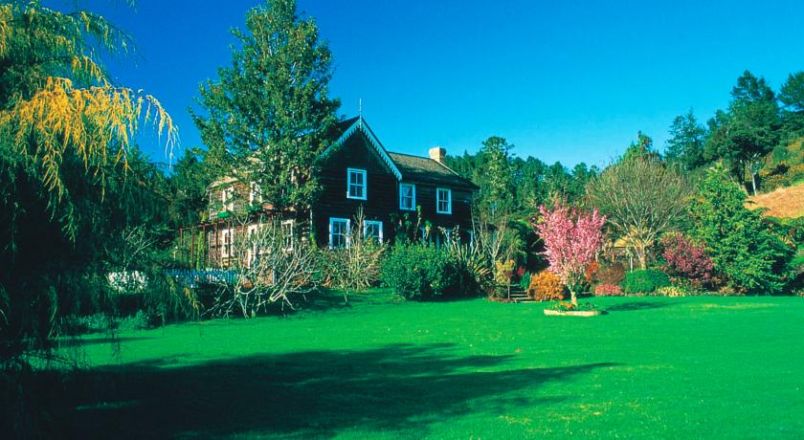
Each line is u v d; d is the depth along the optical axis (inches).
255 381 420.8
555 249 951.0
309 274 1023.0
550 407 336.5
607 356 517.7
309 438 280.8
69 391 345.7
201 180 1221.7
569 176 4055.1
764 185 3038.9
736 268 1360.7
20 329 238.1
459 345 604.7
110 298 280.8
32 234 231.0
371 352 562.3
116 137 242.8
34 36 253.1
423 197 1648.6
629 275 1437.0
